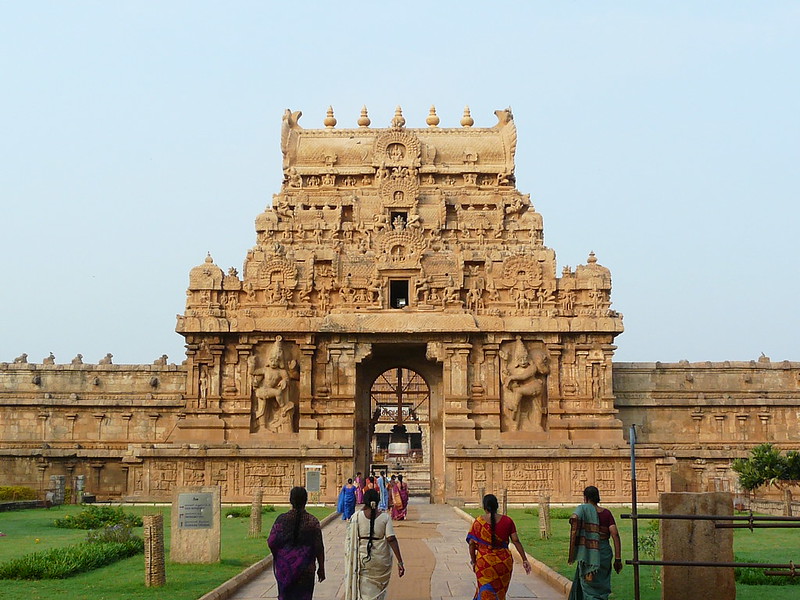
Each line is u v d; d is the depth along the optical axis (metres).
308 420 58.41
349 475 56.34
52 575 24.50
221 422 58.69
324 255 61.19
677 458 60.44
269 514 48.16
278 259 60.69
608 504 55.69
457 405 58.28
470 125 71.25
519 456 56.00
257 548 30.98
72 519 40.31
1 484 60.56
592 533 18.25
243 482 56.38
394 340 59.12
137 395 68.31
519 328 59.12
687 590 18.91
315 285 60.75
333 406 58.47
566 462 56.16
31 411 67.75
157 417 67.31
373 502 18.58
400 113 70.38
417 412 97.44
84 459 60.94
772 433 65.31
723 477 57.91
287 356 59.66
